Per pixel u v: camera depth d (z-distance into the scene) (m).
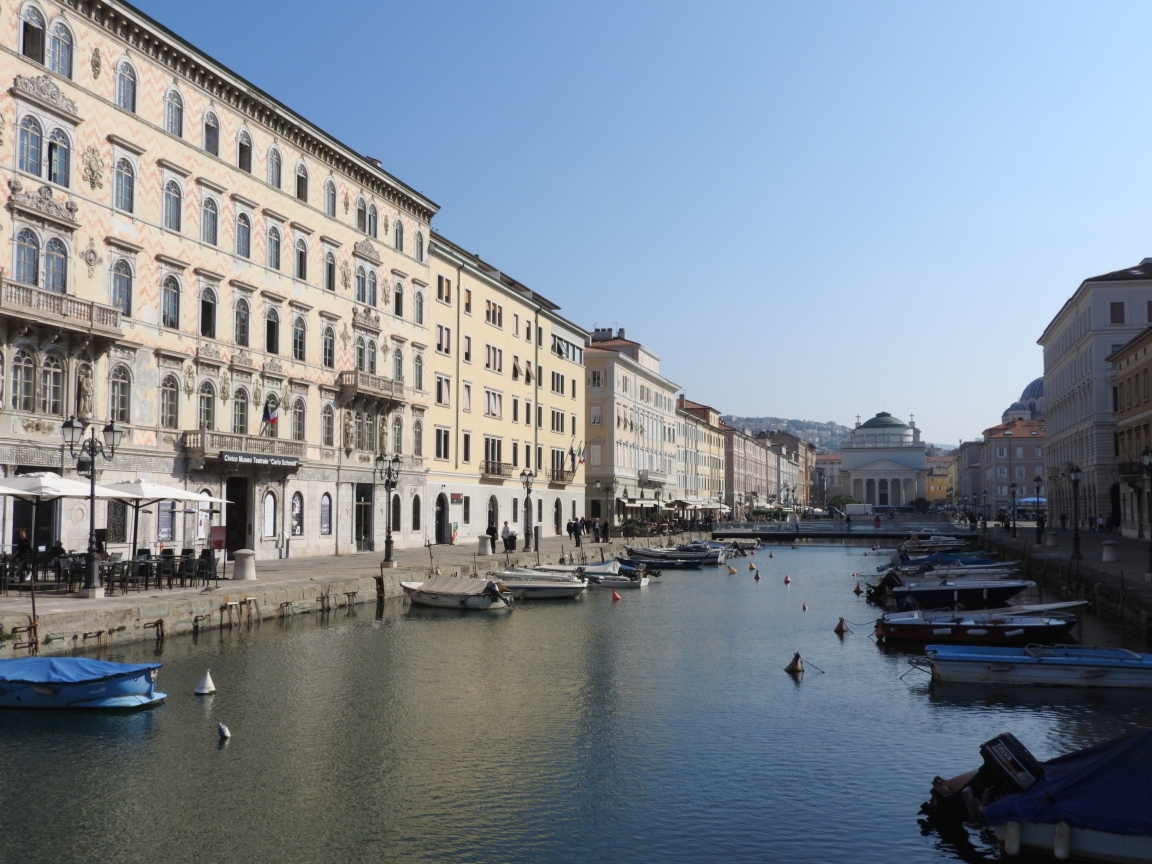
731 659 28.88
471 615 39.16
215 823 14.45
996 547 69.88
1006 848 12.46
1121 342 83.12
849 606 44.53
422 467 64.75
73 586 31.58
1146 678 23.36
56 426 36.53
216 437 44.06
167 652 27.47
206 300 45.50
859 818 14.88
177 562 35.22
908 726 20.45
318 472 53.28
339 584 38.53
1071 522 95.38
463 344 71.25
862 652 30.28
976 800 14.16
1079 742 19.11
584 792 16.03
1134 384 69.19
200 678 24.28
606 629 35.62
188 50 43.56
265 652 28.28
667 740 19.28
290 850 13.48
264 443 47.25
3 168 34.66
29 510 35.78
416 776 16.77
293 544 51.09
